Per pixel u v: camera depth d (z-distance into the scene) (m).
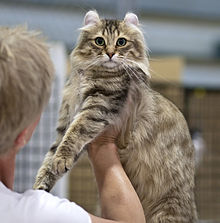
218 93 5.71
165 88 5.05
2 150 1.32
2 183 1.40
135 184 2.33
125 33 2.54
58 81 3.62
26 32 1.39
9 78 1.24
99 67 2.40
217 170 5.91
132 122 2.23
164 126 2.38
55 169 2.02
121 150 2.19
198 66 8.62
